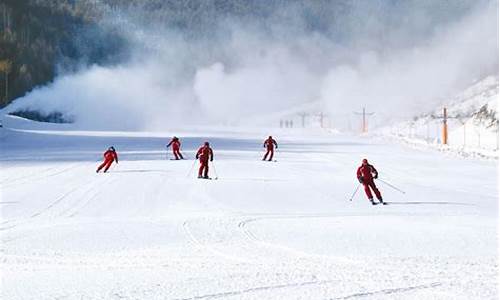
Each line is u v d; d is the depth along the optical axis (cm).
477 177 5494
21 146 9494
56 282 1783
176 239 2481
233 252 2211
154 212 3309
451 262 2016
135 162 6581
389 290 1667
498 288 1686
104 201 3728
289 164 6631
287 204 3681
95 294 1644
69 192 4125
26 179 4903
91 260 2092
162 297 1608
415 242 2395
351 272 1877
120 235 2575
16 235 2580
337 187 4578
